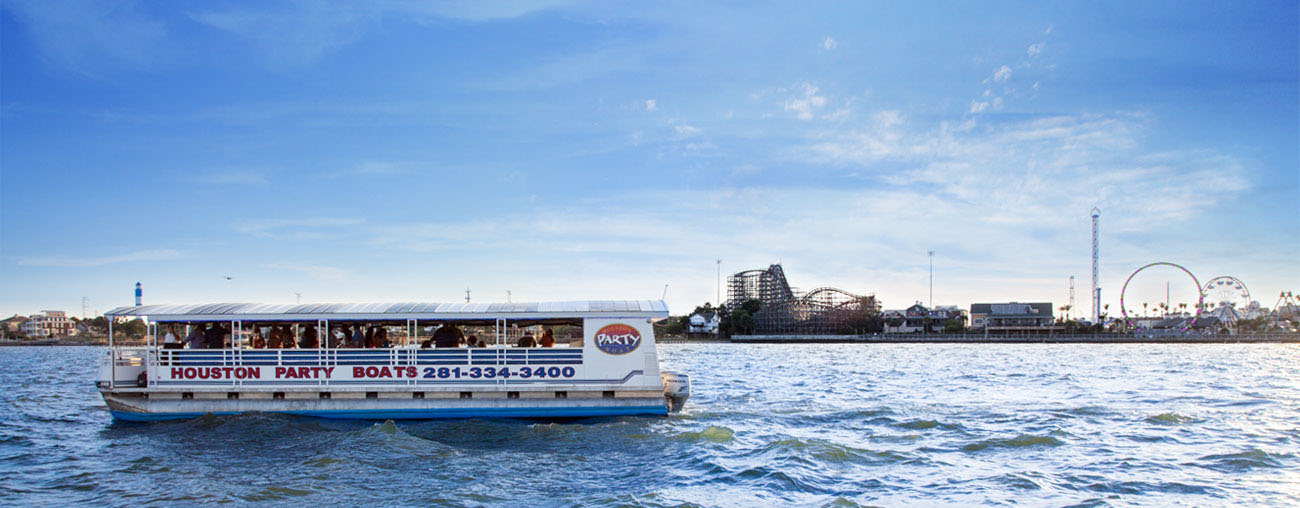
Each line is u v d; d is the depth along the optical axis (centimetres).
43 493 1755
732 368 7350
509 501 1642
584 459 2033
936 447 2280
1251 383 4931
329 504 1614
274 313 2531
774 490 1730
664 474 1881
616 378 2528
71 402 3691
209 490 1733
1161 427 2658
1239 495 1703
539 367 2517
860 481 1839
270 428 2367
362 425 2431
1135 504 1630
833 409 3194
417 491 1712
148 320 2523
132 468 1956
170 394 2522
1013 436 2461
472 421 2489
